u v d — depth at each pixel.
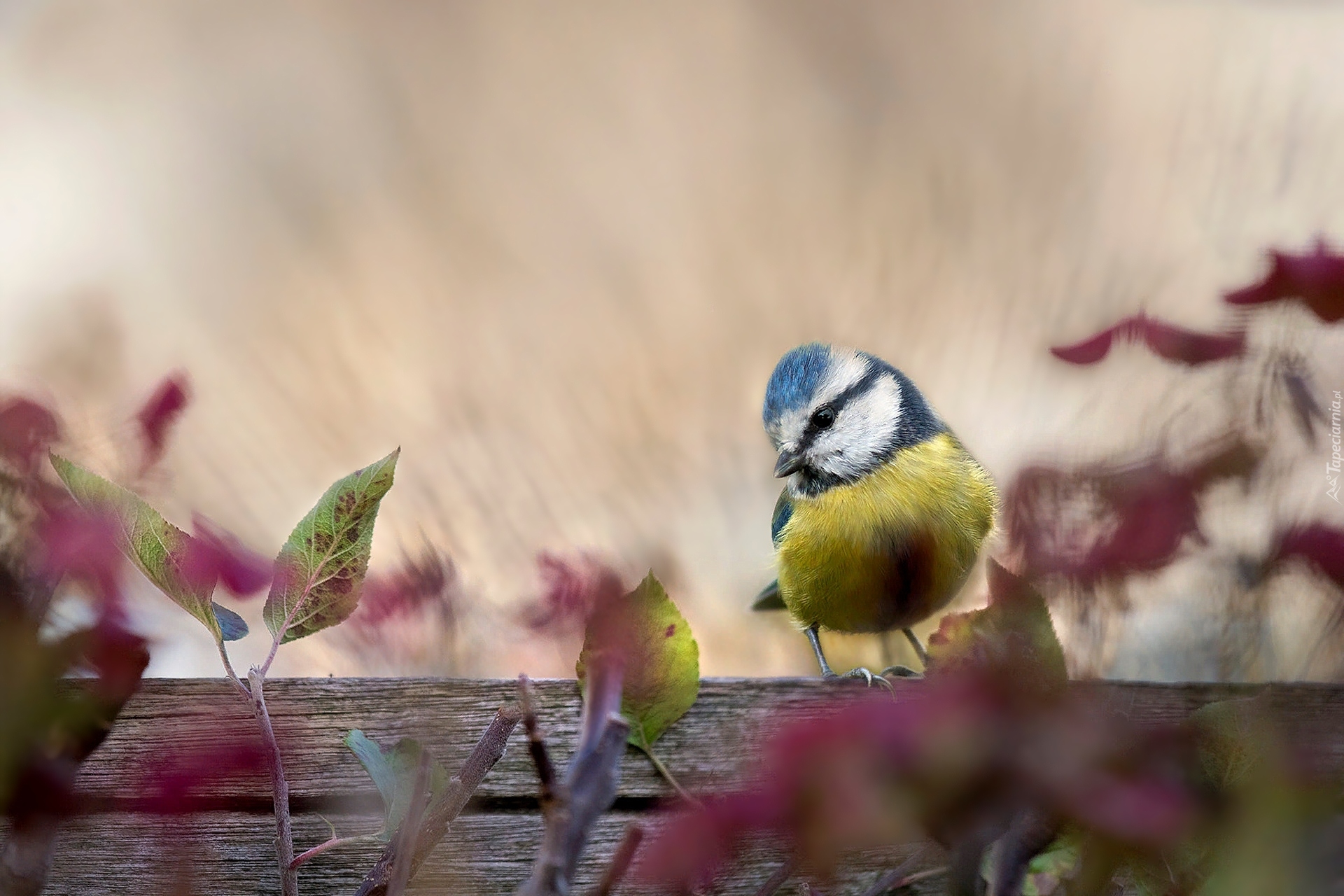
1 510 3.54
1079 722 2.74
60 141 6.60
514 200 6.71
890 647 4.61
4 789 3.34
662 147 6.96
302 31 7.72
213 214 6.28
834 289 5.47
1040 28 6.94
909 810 2.60
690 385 5.12
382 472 3.83
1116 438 4.39
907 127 6.59
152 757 4.45
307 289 5.76
